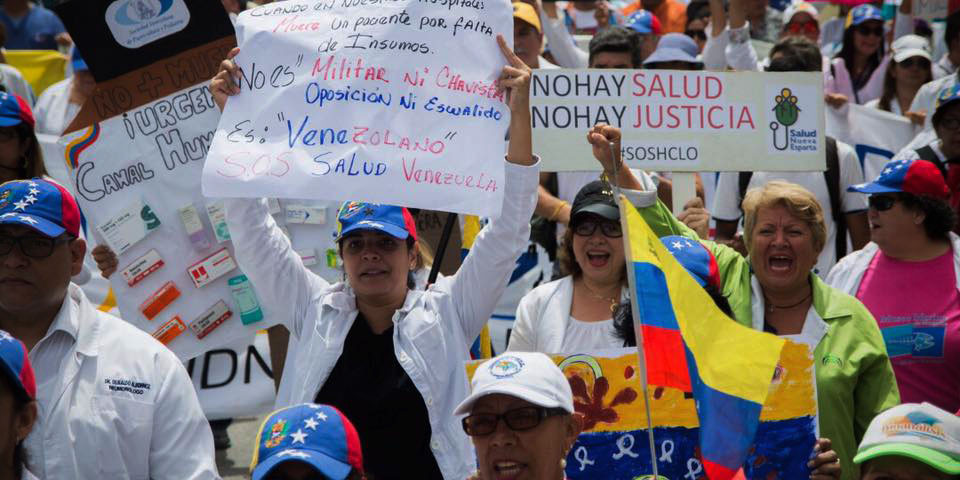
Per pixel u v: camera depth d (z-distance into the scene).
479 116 13.49
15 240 12.42
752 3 32.53
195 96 16.77
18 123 17.03
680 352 11.71
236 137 13.51
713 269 14.23
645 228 11.86
